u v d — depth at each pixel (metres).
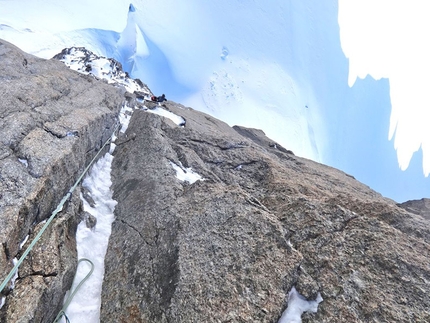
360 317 3.55
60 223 4.59
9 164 4.35
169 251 4.62
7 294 3.40
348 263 4.22
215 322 3.59
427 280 3.89
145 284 4.31
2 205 3.81
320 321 3.62
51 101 6.53
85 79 9.75
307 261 4.36
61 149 5.12
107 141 7.95
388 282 3.91
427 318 3.44
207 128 13.36
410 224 5.26
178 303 3.86
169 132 9.05
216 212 5.17
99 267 4.95
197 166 7.55
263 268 4.15
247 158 8.60
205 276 4.12
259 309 3.69
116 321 4.04
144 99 17.59
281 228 4.74
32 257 3.84
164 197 5.81
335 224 4.96
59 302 3.96
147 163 7.11
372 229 4.75
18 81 6.49
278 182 7.20
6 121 5.08
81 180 6.26
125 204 6.15
